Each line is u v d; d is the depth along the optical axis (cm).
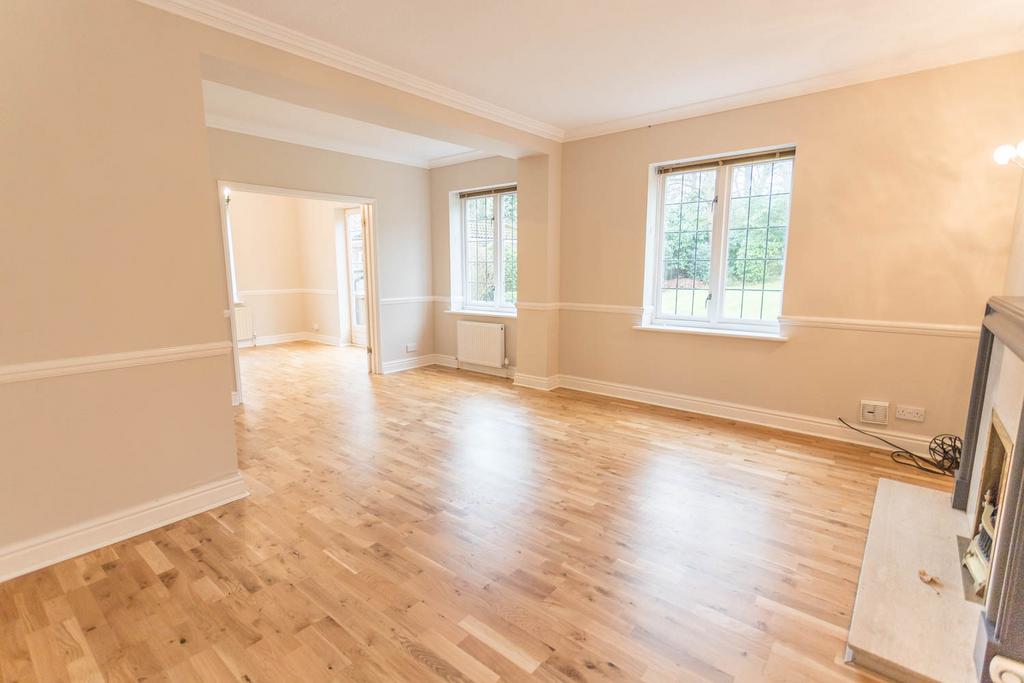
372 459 318
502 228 560
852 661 155
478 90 353
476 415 412
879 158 313
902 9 240
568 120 426
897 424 327
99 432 217
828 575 198
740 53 291
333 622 172
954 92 286
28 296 195
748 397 388
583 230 467
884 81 306
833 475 290
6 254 188
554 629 169
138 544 221
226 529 233
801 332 355
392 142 504
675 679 149
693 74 323
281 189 465
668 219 429
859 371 336
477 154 546
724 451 329
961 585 181
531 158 469
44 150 194
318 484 281
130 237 219
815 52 289
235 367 441
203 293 243
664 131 403
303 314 832
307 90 288
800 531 230
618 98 369
